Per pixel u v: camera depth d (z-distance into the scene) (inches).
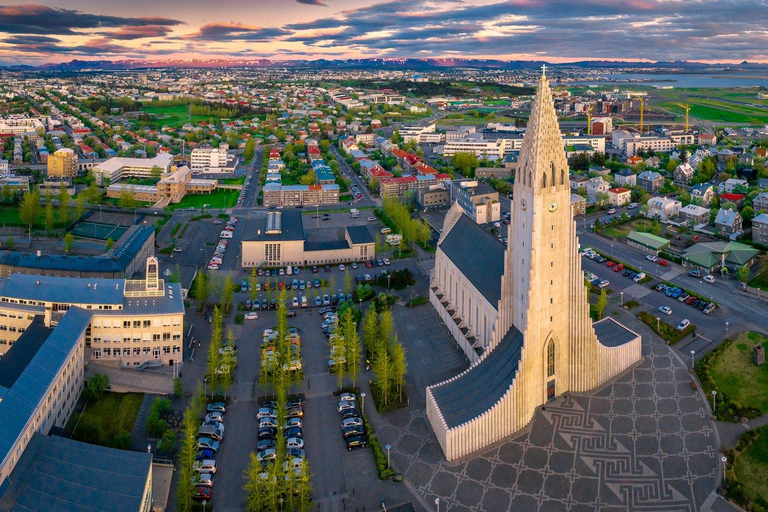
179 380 7135.8
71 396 6875.0
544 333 6796.3
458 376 7007.9
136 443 6363.2
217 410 6924.2
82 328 7313.0
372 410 7003.0
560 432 6535.4
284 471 5551.2
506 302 7106.3
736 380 7475.4
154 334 7815.0
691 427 6569.9
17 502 4837.6
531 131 6510.8
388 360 7628.0
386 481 5871.1
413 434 6560.0
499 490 5723.4
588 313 7076.8
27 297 7780.5
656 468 5969.5
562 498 5605.3
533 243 6530.5
